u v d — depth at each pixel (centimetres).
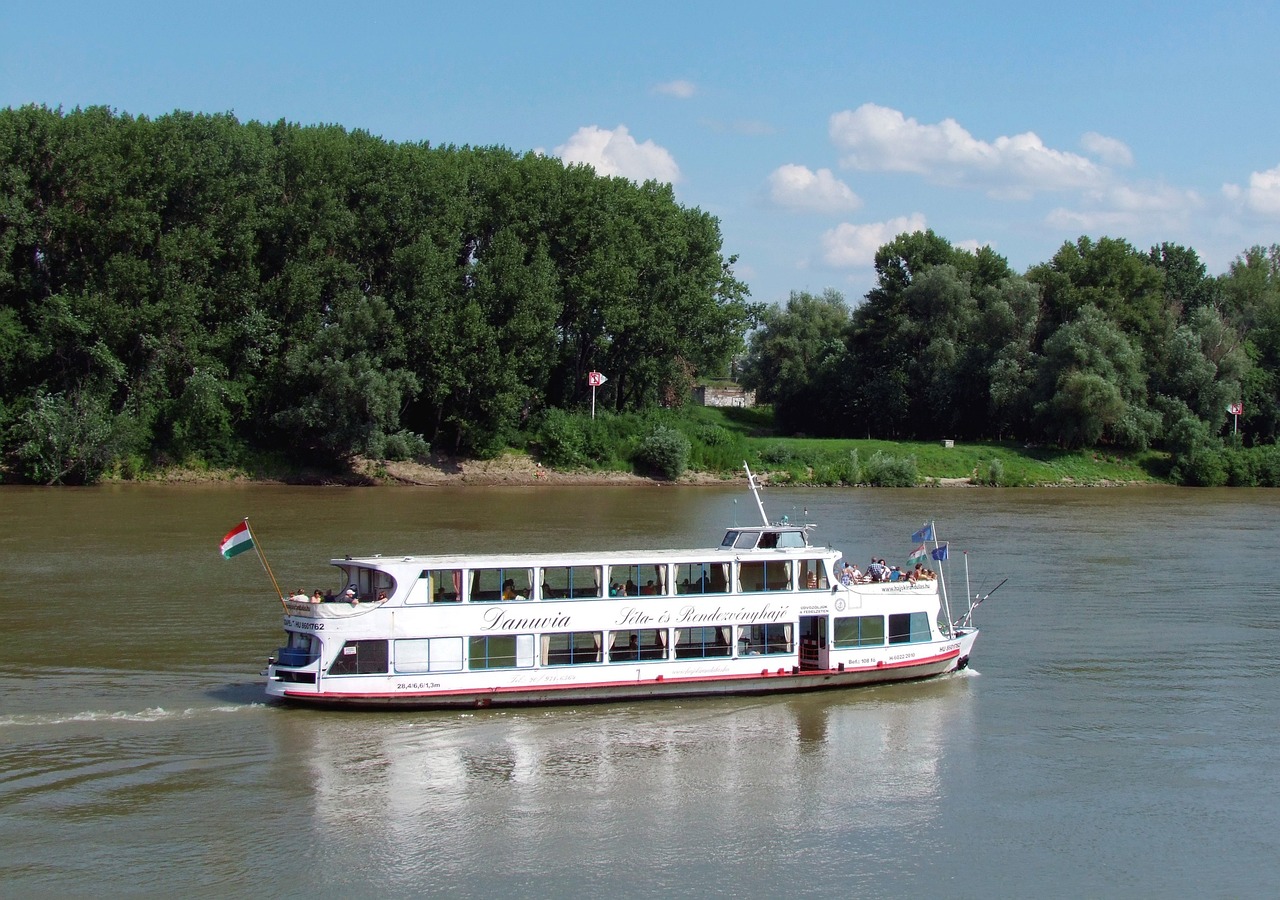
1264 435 13512
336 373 9650
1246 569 6209
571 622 3516
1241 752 3291
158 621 4456
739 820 2786
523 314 10400
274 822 2698
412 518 7588
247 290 9856
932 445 12738
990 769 3131
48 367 9475
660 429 11275
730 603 3647
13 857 2506
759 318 13512
